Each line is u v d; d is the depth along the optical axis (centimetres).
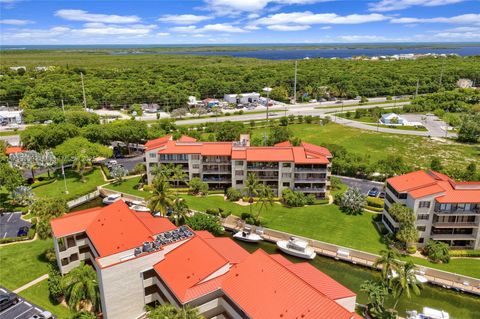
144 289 5819
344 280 7206
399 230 7975
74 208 10488
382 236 8581
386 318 5891
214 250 5672
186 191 11231
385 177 12069
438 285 6925
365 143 16312
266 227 9019
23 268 7250
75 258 6794
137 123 15512
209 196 10962
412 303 6519
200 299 5141
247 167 10694
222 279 5344
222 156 11056
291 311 4556
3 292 6450
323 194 10750
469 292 6719
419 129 18450
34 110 19712
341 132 18100
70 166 13388
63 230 6519
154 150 11181
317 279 5388
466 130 16350
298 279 4972
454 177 11081
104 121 17838
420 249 8138
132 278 5631
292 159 10506
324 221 9338
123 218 6669
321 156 10656
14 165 11125
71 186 11631
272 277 5106
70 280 5659
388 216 8731
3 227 8975
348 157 13012
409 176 8844
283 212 9862
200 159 11125
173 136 15112
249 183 9544
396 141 16562
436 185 8150
